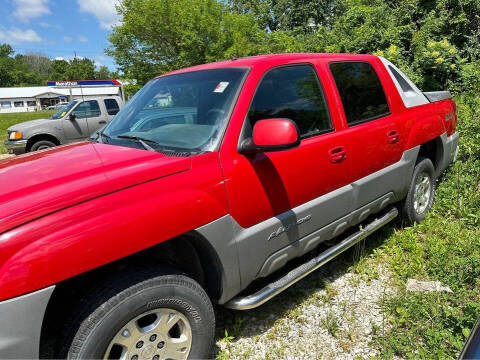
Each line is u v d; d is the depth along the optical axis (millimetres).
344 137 2949
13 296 1558
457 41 11531
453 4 11484
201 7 18000
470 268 3152
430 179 4223
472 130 6238
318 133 2812
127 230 1808
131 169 1997
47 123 10227
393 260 3445
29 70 136125
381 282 3223
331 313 2832
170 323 2021
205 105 2518
